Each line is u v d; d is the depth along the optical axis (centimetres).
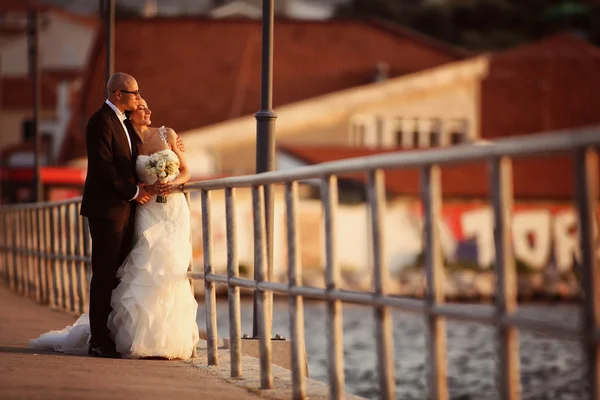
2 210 3216
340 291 878
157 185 1284
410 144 6956
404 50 7506
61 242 2209
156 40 7438
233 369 1134
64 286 2203
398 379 3528
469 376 3750
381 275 822
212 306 1231
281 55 7400
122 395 955
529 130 8475
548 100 8562
